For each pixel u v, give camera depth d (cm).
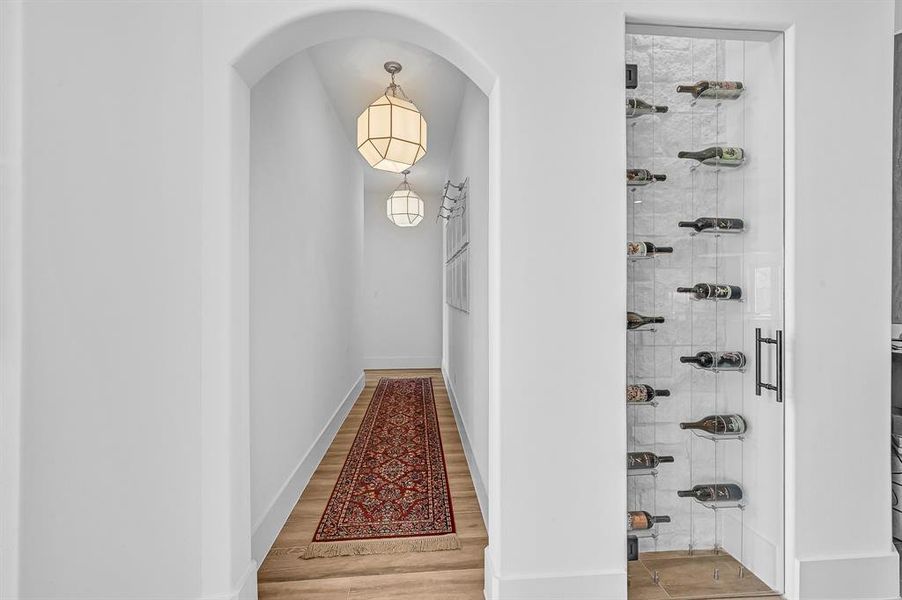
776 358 202
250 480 212
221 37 178
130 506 165
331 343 419
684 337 223
